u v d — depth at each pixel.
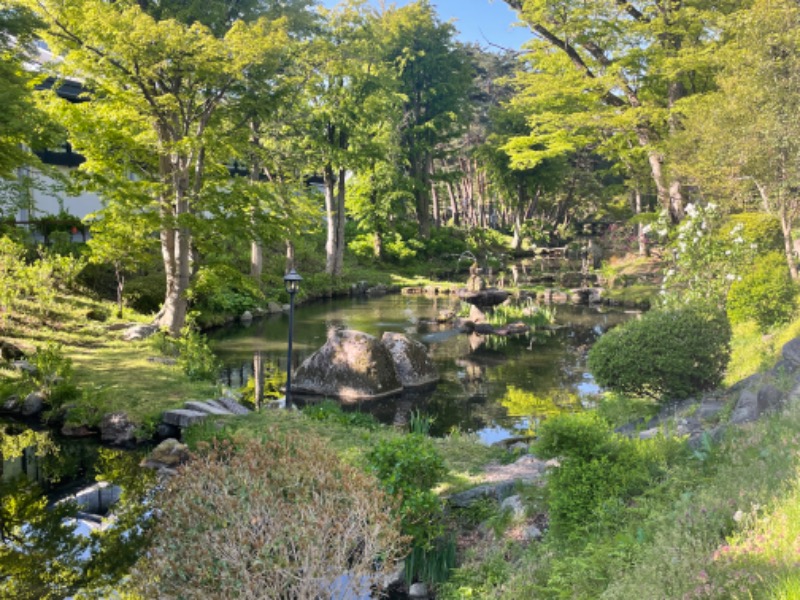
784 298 13.95
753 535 3.81
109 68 15.03
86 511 7.45
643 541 4.60
